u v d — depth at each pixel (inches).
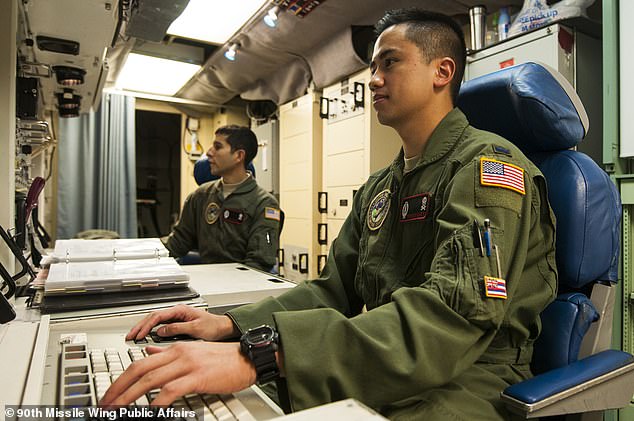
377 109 37.0
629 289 60.3
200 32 114.3
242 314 31.9
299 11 99.2
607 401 29.3
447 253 27.3
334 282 40.6
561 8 67.1
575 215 33.2
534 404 24.6
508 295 27.4
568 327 32.6
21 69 67.6
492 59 76.0
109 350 26.1
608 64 61.4
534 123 34.9
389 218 36.5
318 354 22.3
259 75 142.1
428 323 24.2
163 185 184.1
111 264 44.2
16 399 18.1
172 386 18.7
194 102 174.2
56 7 49.3
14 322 30.6
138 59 132.9
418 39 35.3
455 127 34.9
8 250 41.6
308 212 127.6
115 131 161.9
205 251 86.5
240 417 18.3
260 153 159.9
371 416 16.0
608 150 61.1
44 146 78.7
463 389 27.6
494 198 28.4
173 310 31.6
